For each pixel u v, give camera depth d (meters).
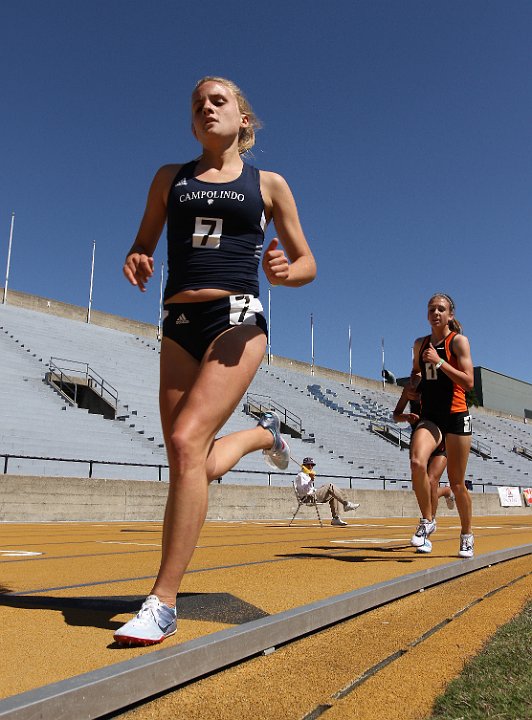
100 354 26.92
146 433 20.44
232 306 2.26
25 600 2.65
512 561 5.21
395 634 2.38
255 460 22.17
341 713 1.54
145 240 2.58
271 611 2.43
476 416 50.09
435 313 4.85
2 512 12.04
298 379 38.84
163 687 1.61
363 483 25.23
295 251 2.49
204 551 5.52
